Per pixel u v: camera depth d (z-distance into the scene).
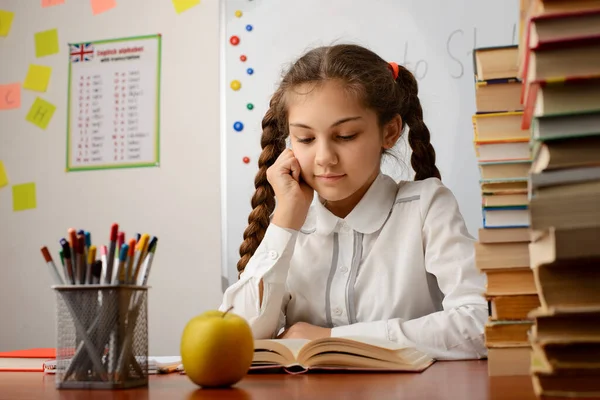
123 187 2.50
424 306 1.30
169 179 2.46
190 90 2.47
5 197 2.59
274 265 1.17
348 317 1.31
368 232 1.32
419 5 2.24
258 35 2.37
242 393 0.62
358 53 1.28
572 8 0.45
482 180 0.65
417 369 0.78
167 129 2.47
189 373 0.67
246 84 2.37
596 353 0.46
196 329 0.67
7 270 2.57
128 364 0.68
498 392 0.55
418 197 1.33
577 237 0.43
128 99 2.52
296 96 1.20
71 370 0.67
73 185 2.54
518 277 0.65
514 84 0.67
